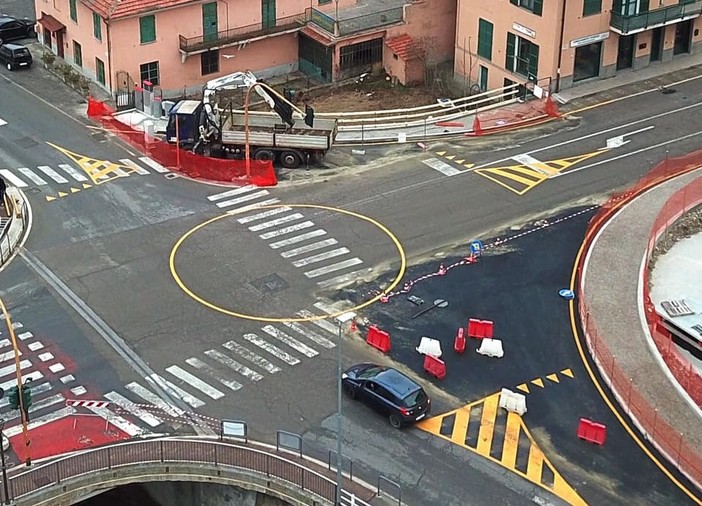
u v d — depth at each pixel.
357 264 55.22
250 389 46.75
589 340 49.72
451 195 61.69
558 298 52.94
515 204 60.84
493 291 53.34
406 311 51.72
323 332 50.16
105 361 48.25
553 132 68.81
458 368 48.09
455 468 42.66
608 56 74.56
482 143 67.62
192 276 54.06
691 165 64.88
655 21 74.19
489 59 75.75
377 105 74.62
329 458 42.97
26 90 73.94
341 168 64.56
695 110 71.38
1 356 48.38
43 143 67.00
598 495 41.56
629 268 55.06
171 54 74.06
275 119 66.38
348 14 78.31
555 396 46.59
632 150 66.62
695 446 43.72
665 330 51.97
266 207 60.25
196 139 65.19
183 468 41.84
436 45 79.12
